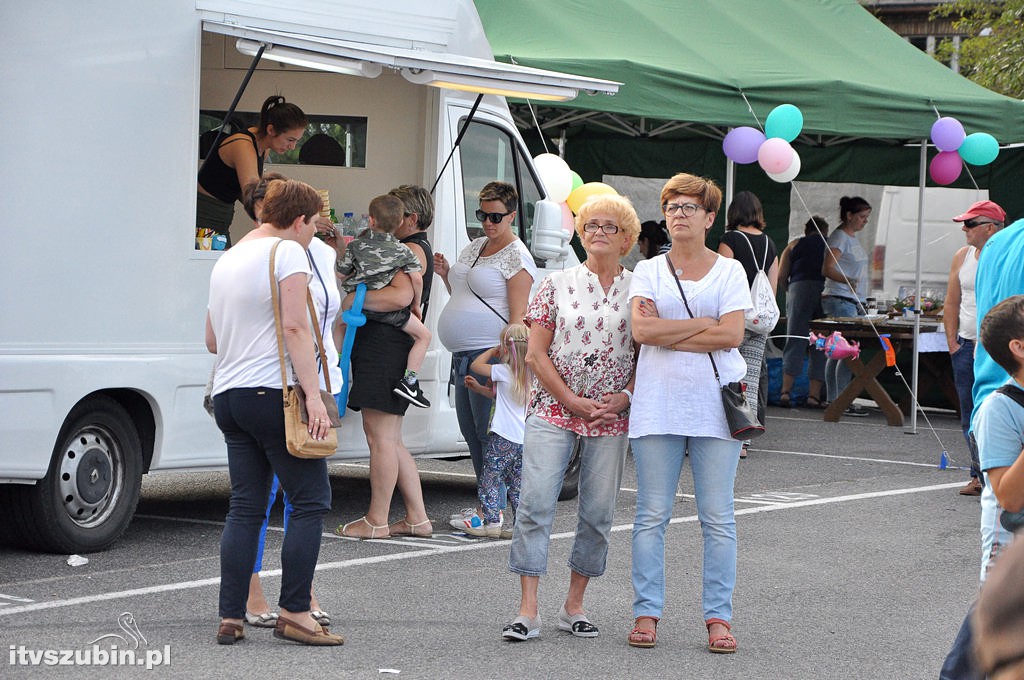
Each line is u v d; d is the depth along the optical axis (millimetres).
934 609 8836
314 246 7492
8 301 9031
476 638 7707
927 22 40500
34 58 9141
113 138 9492
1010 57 32438
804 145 23266
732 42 18016
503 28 16062
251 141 10602
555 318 7789
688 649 7668
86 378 9281
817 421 20438
